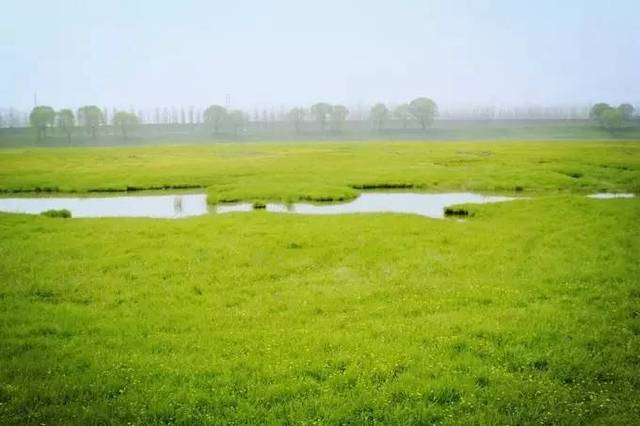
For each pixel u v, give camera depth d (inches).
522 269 853.2
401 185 2422.5
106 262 914.1
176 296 732.7
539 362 497.7
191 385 454.6
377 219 1374.3
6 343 547.5
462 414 408.5
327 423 396.2
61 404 423.8
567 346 525.7
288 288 770.2
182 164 3444.9
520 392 436.8
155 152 4963.1
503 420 394.0
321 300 706.8
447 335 567.8
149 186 2487.7
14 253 981.8
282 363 498.0
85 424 393.1
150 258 944.9
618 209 1444.4
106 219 1423.5
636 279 770.2
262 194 2094.0
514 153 3912.4
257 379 469.4
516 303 679.1
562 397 428.8
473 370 479.5
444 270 856.9
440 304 678.5
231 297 725.3
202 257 958.4
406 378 464.8
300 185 2299.5
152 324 616.4
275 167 3132.4
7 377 468.4
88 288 764.6
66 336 581.9
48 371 478.0
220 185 2396.7
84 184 2487.7
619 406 411.5
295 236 1141.7
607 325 586.6
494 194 2151.8
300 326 607.8
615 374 466.6
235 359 509.4
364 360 501.0
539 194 2126.0
